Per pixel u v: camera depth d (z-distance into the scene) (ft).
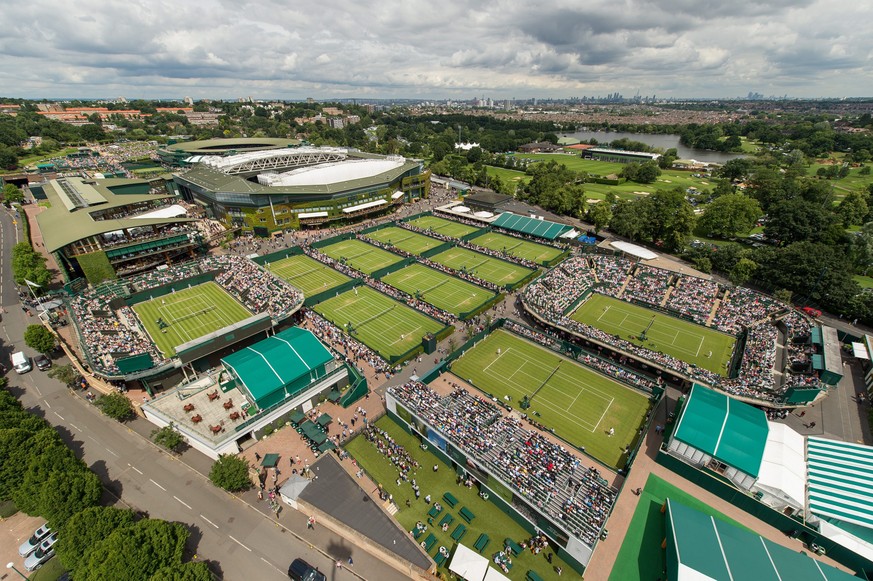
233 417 209.67
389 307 341.00
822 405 230.27
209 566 153.69
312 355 234.99
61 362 270.26
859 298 299.58
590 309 341.00
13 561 156.56
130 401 223.30
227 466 176.45
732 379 240.53
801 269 329.11
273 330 297.53
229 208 492.54
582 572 151.64
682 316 324.80
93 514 144.56
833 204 563.48
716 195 597.93
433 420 201.98
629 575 151.23
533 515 161.38
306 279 391.24
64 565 140.97
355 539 161.27
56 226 390.21
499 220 535.19
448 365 264.11
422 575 147.64
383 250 462.19
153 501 178.81
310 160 631.56
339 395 235.81
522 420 223.71
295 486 177.58
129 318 313.73
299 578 147.13
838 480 171.63
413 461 198.49
